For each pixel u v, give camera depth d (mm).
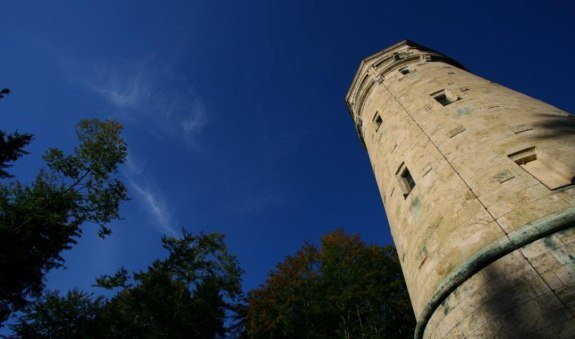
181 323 18375
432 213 10172
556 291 6621
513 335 6672
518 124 10664
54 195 17766
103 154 19594
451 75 16703
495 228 8172
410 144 13328
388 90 18797
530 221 7715
